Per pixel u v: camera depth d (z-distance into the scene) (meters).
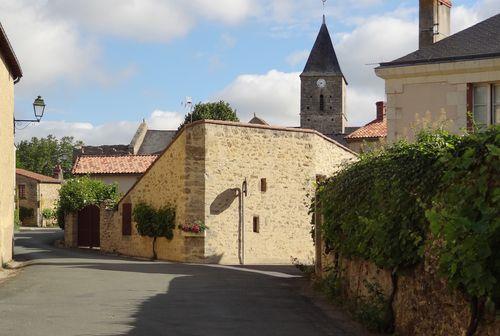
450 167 6.91
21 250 27.70
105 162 49.75
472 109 16.47
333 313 10.30
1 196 18.88
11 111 21.88
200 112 54.50
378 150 11.09
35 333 8.16
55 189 67.81
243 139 22.97
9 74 21.08
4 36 17.83
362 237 9.85
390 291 8.94
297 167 24.17
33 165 110.56
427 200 7.58
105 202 29.38
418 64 16.97
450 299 6.85
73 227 31.22
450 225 6.09
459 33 18.17
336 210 11.66
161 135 72.56
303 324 9.26
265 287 13.67
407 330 8.12
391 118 17.31
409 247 7.93
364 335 8.55
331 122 80.44
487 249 5.73
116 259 22.73
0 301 11.07
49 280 14.56
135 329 8.54
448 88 16.70
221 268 18.80
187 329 8.62
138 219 24.70
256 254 23.05
